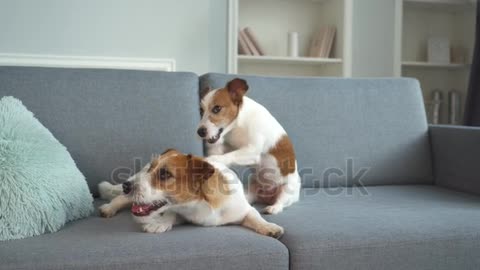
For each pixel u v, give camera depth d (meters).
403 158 1.87
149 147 1.59
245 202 1.24
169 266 0.96
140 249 0.98
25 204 1.07
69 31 2.72
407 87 1.97
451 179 1.79
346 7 2.97
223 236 1.08
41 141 1.27
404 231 1.17
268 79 1.82
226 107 1.40
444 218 1.26
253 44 3.01
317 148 1.78
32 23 2.67
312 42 3.25
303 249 1.08
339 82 1.90
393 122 1.89
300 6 3.26
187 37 2.89
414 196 1.60
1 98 1.40
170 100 1.66
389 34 3.34
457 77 3.46
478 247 1.19
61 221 1.13
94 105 1.57
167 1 2.83
